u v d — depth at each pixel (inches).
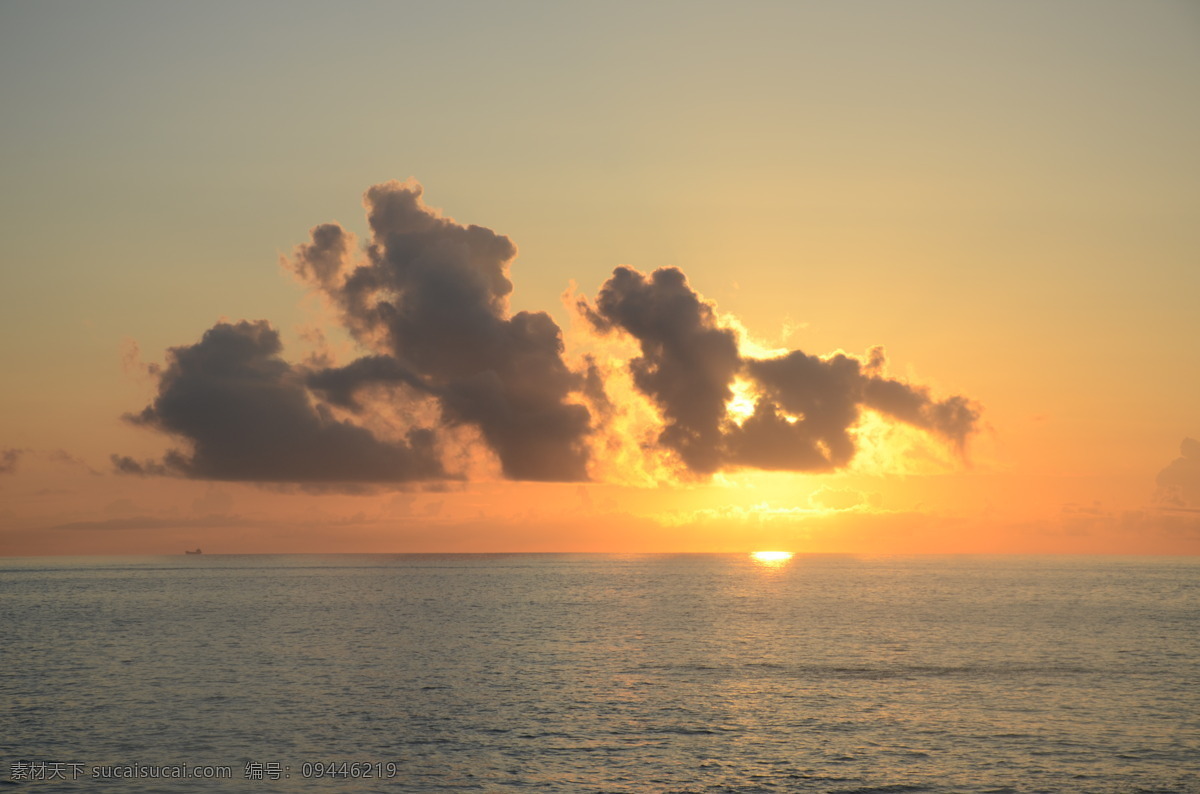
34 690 2896.2
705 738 2262.6
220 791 1887.3
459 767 2033.7
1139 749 2162.9
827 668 3309.5
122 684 3002.0
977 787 1902.1
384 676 3149.6
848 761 2071.9
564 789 1892.2
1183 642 4003.4
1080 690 2856.8
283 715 2517.2
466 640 4148.6
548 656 3631.9
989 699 2714.1
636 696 2768.2
